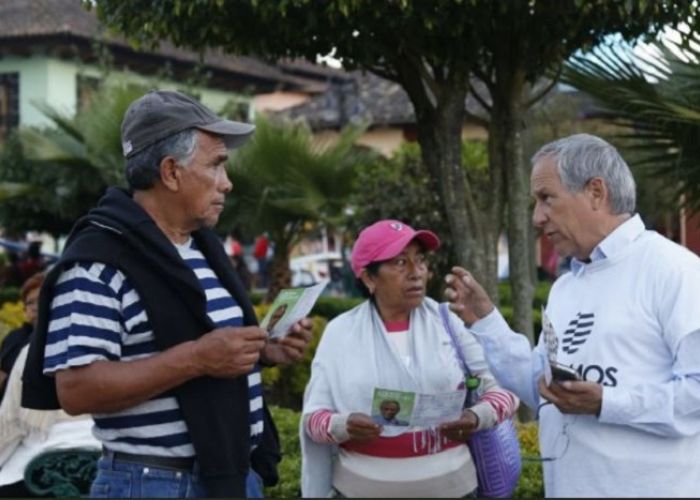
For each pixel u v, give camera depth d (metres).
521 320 7.27
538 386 3.35
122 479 3.25
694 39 6.50
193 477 3.27
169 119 3.31
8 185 16.86
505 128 7.25
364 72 7.37
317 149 14.00
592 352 3.28
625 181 3.35
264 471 3.69
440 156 7.28
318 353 4.00
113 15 6.77
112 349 3.19
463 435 3.76
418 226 11.11
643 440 3.23
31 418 5.11
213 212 3.39
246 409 3.34
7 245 19.11
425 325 3.92
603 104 7.12
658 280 3.23
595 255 3.34
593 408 3.17
